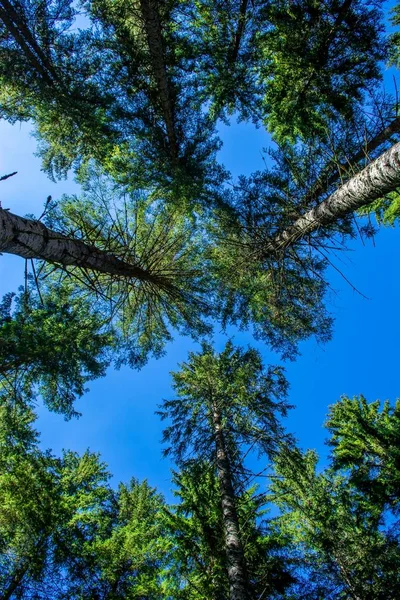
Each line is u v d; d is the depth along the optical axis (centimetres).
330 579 797
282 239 709
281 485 875
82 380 643
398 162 430
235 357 942
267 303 820
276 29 735
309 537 931
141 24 715
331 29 706
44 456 871
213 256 794
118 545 935
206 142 750
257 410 841
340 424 1091
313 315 816
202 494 814
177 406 944
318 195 646
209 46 741
